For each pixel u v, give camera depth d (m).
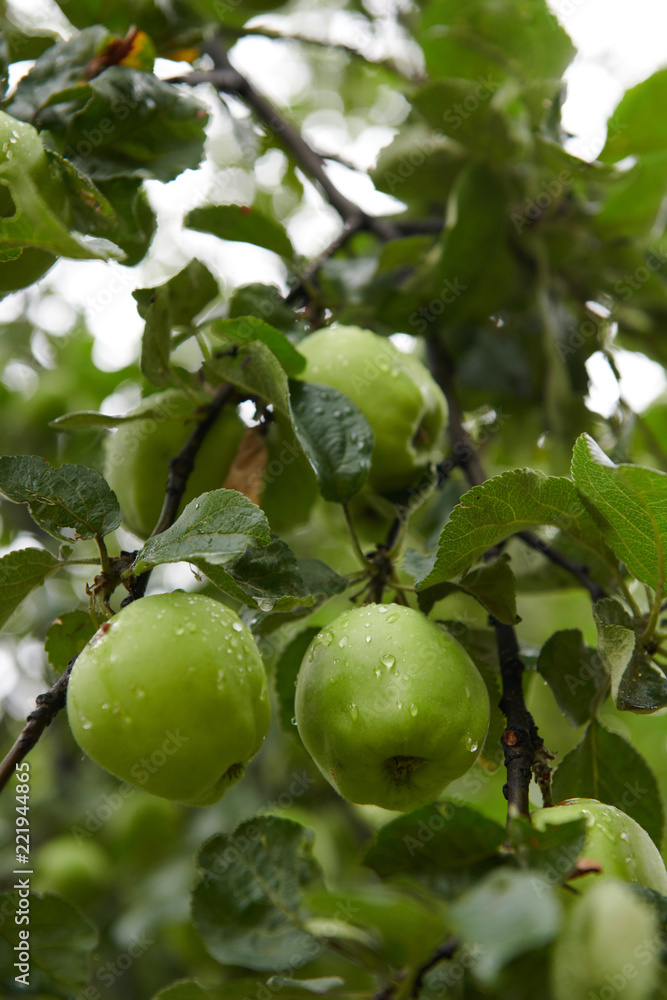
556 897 1.15
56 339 1.97
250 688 1.21
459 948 1.15
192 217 1.38
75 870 1.90
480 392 1.55
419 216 1.58
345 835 1.95
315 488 1.37
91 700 1.19
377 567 1.28
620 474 1.20
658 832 1.27
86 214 1.28
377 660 1.21
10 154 1.25
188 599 1.21
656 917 1.15
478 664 1.27
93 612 1.22
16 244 1.23
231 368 1.29
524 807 1.20
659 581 1.23
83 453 1.56
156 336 1.29
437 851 1.16
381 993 1.15
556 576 1.38
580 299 1.56
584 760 1.28
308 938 1.17
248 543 1.19
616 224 1.48
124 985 1.90
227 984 1.17
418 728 1.21
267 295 1.35
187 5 1.40
